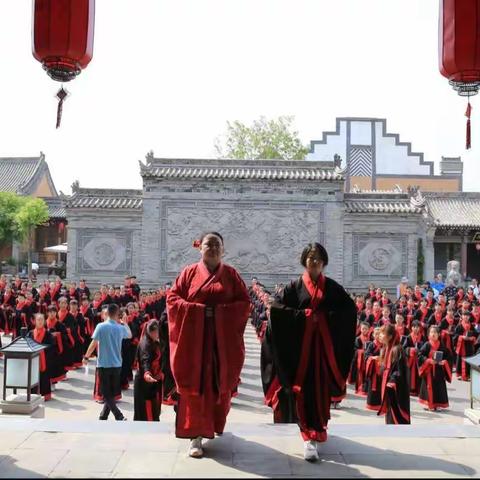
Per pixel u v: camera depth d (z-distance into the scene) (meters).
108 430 7.95
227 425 8.46
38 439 7.52
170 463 6.65
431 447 7.40
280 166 38.62
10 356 10.46
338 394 6.96
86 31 9.01
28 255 55.09
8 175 67.06
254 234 37.81
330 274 37.75
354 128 63.31
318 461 6.80
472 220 50.84
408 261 38.56
